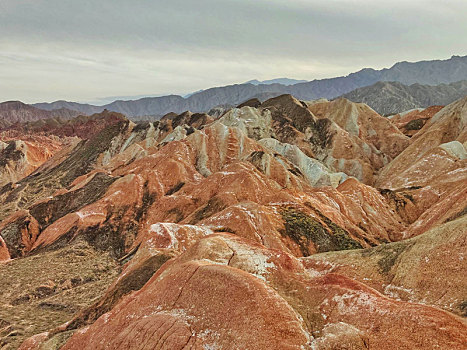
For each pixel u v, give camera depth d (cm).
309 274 3597
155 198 8500
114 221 7844
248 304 2405
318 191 7931
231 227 5769
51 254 7000
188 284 2806
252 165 8788
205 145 10481
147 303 2917
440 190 7625
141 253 5131
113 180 9281
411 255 3300
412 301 2895
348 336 2177
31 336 4069
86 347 2939
